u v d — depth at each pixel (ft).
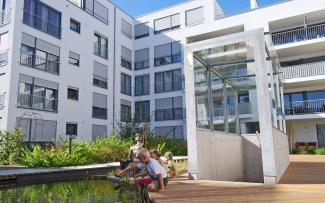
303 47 68.03
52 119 62.90
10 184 25.13
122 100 87.66
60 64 67.15
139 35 96.37
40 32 63.00
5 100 54.80
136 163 23.61
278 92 34.35
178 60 87.04
